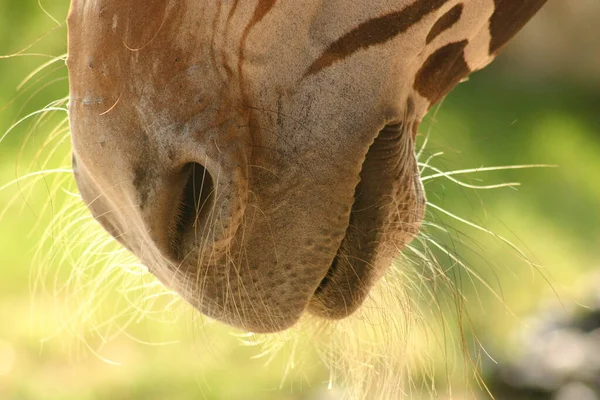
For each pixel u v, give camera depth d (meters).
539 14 8.97
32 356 4.33
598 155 7.30
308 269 2.55
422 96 2.61
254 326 2.56
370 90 2.55
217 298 2.55
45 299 4.55
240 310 2.55
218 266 2.54
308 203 2.54
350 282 2.57
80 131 2.54
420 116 2.62
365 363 2.64
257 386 4.04
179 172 2.53
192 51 2.52
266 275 2.55
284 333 2.62
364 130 2.54
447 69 2.62
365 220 2.56
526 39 8.99
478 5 2.60
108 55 2.52
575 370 4.34
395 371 2.66
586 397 4.19
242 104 2.53
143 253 2.56
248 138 2.53
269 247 2.54
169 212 2.53
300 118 2.54
